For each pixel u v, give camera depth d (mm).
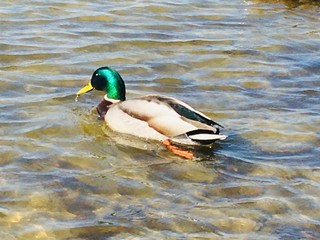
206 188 10055
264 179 10344
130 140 11227
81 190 9836
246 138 11508
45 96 12758
